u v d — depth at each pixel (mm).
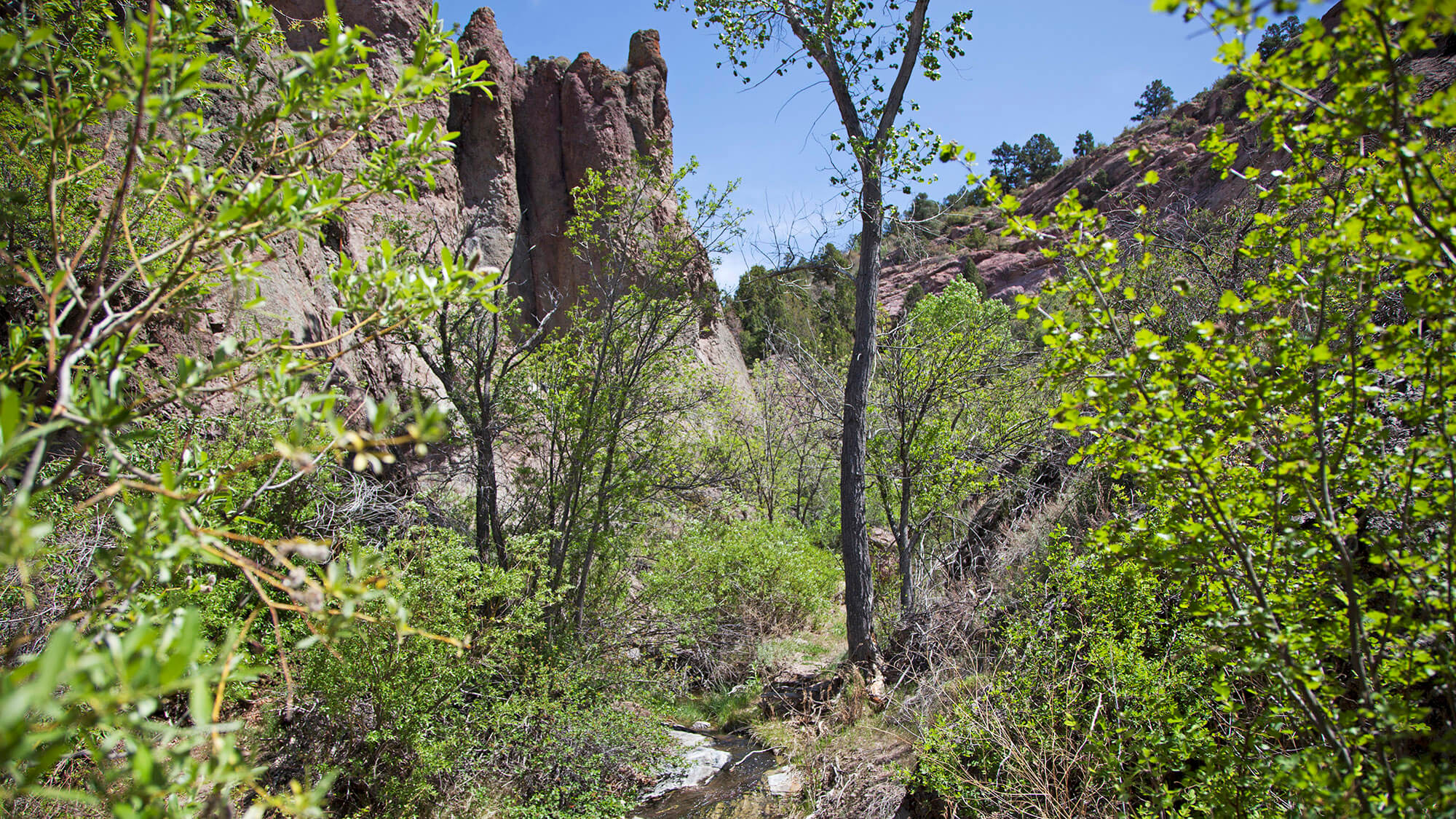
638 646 10250
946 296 12875
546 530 8438
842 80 10242
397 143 2166
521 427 9828
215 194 1926
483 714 6891
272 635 5863
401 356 11617
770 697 10031
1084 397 2326
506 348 10039
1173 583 2885
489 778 6914
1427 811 1925
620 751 7641
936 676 6586
